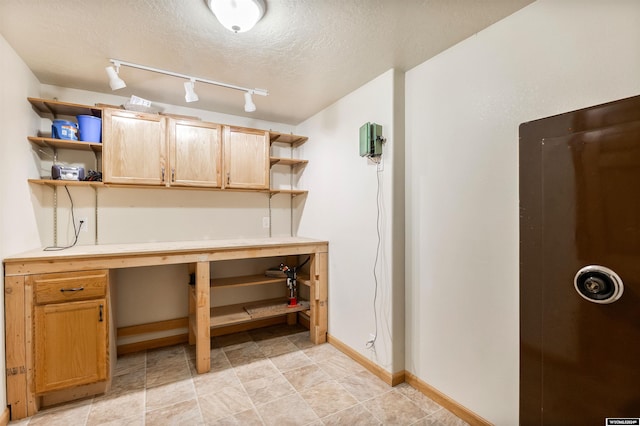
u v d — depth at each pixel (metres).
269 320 3.46
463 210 1.85
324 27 1.72
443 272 1.97
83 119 2.35
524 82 1.55
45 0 1.48
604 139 1.22
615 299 1.18
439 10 1.57
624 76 1.23
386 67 2.20
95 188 2.65
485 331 1.73
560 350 1.35
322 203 3.09
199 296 2.39
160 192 2.92
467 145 1.83
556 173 1.37
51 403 1.96
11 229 1.90
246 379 2.28
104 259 2.08
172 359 2.62
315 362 2.55
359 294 2.54
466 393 1.83
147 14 1.60
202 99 2.84
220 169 2.82
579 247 1.29
